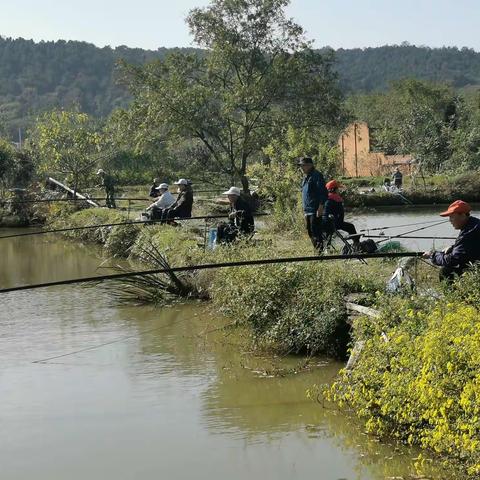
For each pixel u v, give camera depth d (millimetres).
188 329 12984
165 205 22375
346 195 33219
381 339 8344
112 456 7980
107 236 24953
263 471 7406
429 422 7156
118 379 10508
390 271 11789
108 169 40250
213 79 41125
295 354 10992
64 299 16328
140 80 40594
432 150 53656
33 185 37062
